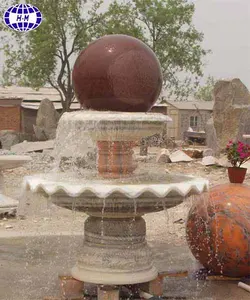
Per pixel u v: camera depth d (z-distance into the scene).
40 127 27.66
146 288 5.04
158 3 33.78
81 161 5.59
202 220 5.48
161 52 34.56
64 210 10.08
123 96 4.80
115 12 32.69
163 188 4.52
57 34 31.73
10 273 5.84
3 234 8.00
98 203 4.57
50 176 5.14
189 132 32.28
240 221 5.29
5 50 32.75
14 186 13.21
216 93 20.08
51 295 5.07
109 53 4.82
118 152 5.06
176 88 37.66
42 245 7.25
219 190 5.62
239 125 19.48
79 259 4.97
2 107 35.38
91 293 5.14
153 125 4.91
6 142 26.14
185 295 5.14
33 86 33.56
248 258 5.31
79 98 5.03
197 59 35.81
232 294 5.19
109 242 4.84
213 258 5.46
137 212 4.70
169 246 7.20
